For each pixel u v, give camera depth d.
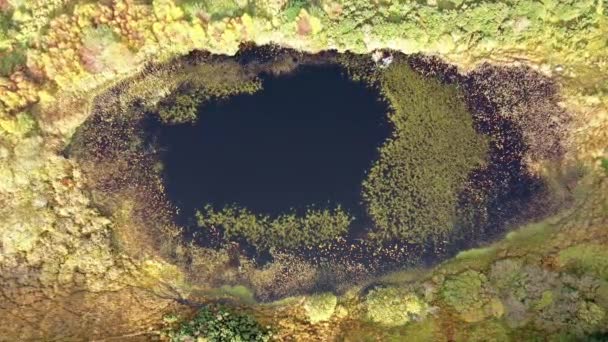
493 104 27.45
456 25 27.48
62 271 25.45
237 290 25.55
